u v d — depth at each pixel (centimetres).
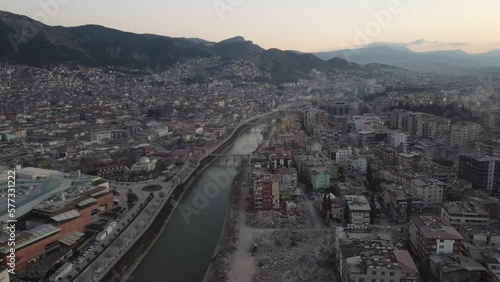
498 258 18562
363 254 18712
